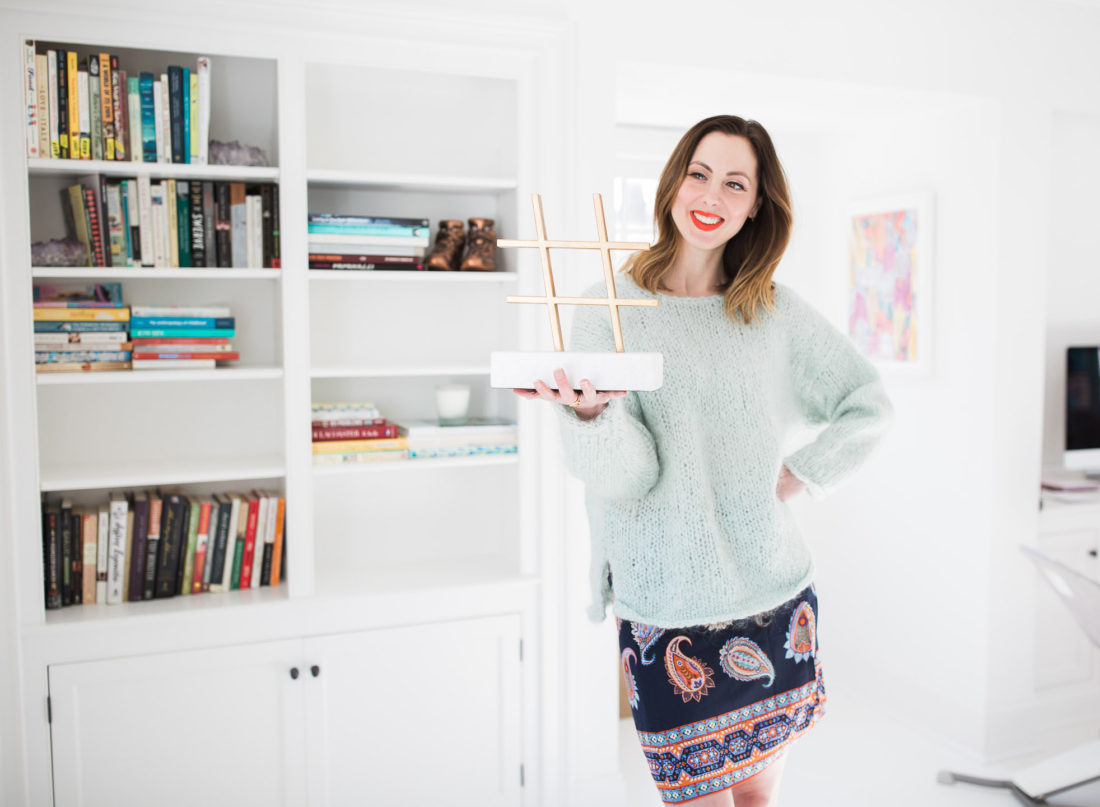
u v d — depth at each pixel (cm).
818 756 312
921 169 324
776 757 158
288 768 242
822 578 377
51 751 224
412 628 250
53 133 218
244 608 235
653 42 257
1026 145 298
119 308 233
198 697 234
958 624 315
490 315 286
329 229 244
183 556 243
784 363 166
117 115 224
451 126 279
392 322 277
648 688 154
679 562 150
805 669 161
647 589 153
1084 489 333
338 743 246
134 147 226
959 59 289
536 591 262
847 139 356
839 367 170
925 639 329
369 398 278
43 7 209
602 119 254
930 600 326
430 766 255
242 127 259
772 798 164
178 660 231
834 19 275
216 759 236
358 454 249
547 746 264
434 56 240
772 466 156
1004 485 303
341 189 267
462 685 257
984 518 304
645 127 339
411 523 283
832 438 167
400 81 272
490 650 259
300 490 240
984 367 302
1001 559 305
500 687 261
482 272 259
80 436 251
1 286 213
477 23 240
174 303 255
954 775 291
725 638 154
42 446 247
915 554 331
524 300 134
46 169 221
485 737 260
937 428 321
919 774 299
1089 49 307
